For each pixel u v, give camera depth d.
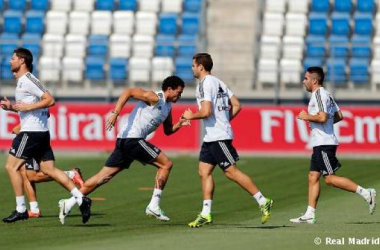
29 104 40.09
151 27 100.88
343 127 83.75
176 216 46.16
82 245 34.09
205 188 40.94
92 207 50.56
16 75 40.84
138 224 42.28
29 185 45.19
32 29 101.31
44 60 97.00
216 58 96.38
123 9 103.12
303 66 95.19
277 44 94.94
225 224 42.31
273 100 88.88
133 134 42.12
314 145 42.28
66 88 91.88
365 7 102.31
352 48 96.94
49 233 38.31
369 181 64.94
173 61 95.06
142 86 93.94
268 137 84.31
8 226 41.09
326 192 57.88
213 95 40.34
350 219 44.50
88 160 79.44
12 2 103.50
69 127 85.06
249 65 95.75
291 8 102.12
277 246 33.72
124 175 68.62
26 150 40.81
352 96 88.50
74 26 101.38
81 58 97.06
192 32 100.38
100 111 84.88
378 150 83.31
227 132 40.47
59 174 40.56
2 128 85.31
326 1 102.38
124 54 97.19
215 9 101.44
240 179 40.25
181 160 79.50
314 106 42.06
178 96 42.72
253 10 101.06
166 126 43.34
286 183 63.78
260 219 44.72
